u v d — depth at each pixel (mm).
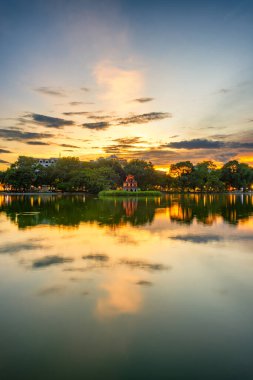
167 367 7836
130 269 15094
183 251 18547
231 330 9453
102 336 9180
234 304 11211
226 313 10539
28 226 28266
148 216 36594
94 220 32656
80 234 24094
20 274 14414
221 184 139000
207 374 7566
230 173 150625
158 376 7527
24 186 128000
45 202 64688
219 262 16250
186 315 10391
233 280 13594
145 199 79188
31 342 8914
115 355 8312
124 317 10281
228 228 26969
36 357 8250
